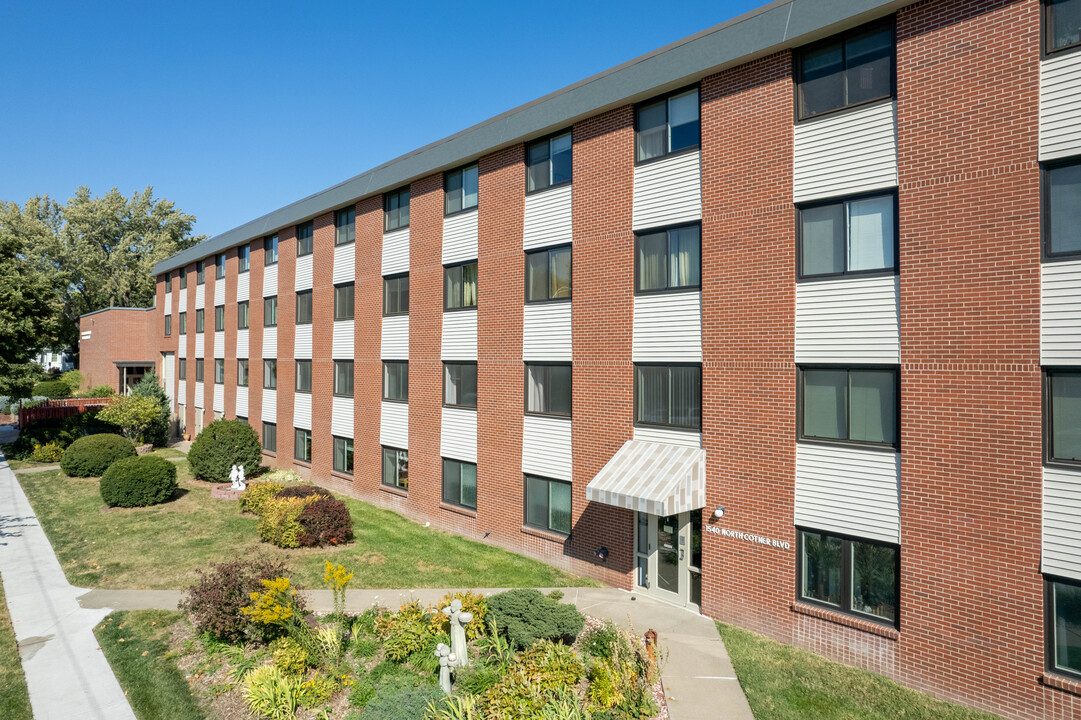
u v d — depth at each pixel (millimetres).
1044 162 9617
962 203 10344
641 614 13711
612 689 9797
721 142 13430
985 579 10039
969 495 10203
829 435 11898
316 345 27359
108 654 12047
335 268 26297
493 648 11688
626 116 15328
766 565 12609
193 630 13078
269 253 31297
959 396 10328
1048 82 9594
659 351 14555
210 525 21141
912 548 10766
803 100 12367
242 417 33688
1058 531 9398
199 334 39156
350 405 25359
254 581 12430
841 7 11445
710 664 11391
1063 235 9492
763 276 12711
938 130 10602
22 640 12672
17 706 10211
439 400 20781
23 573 16578
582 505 16203
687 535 14117
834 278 11805
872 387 11414
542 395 17453
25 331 30891
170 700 10414
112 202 74938
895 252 11141
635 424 15062
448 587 15477
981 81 10180
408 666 11289
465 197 20172
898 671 10883
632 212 15133
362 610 14000
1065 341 9383
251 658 11641
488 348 18969
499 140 18203
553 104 16719
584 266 16219
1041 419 9570
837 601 11758
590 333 16031
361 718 9453
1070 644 9344
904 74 10977
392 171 22547
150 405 36656
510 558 17562
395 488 22797
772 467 12539
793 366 12258
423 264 21531
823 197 11930
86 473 29438
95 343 51438
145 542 19250
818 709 10023
